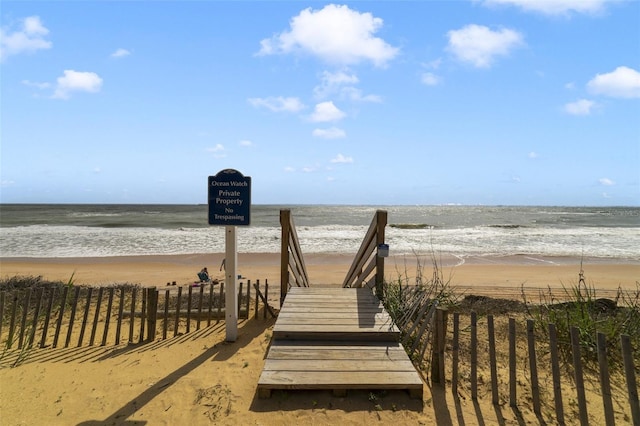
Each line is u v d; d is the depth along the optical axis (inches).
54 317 259.0
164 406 139.5
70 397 147.9
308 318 190.9
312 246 931.3
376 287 239.6
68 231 1272.1
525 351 182.7
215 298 291.7
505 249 884.6
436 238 1127.6
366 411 131.4
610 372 164.2
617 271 602.5
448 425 125.9
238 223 202.8
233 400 140.5
